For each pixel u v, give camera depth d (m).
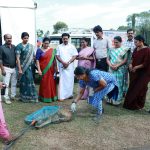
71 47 4.65
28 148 2.91
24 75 4.41
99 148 2.96
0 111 2.98
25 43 4.40
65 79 4.65
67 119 3.59
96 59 4.61
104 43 4.54
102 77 3.60
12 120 3.65
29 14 6.05
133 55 4.18
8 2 5.89
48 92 4.51
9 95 4.75
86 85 3.64
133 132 3.38
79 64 4.64
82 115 3.86
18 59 4.35
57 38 6.34
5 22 5.88
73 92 5.25
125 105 4.26
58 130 3.34
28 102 4.48
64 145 3.00
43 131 3.30
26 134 3.21
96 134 3.28
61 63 4.61
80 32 6.62
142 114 4.03
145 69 4.12
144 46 4.12
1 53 4.25
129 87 4.22
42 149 2.90
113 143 3.08
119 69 4.30
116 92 3.88
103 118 3.78
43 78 4.50
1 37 5.88
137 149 2.98
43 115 3.51
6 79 4.35
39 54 4.47
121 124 3.60
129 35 4.77
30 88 4.45
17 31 5.97
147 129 3.48
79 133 3.29
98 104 3.72
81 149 2.93
